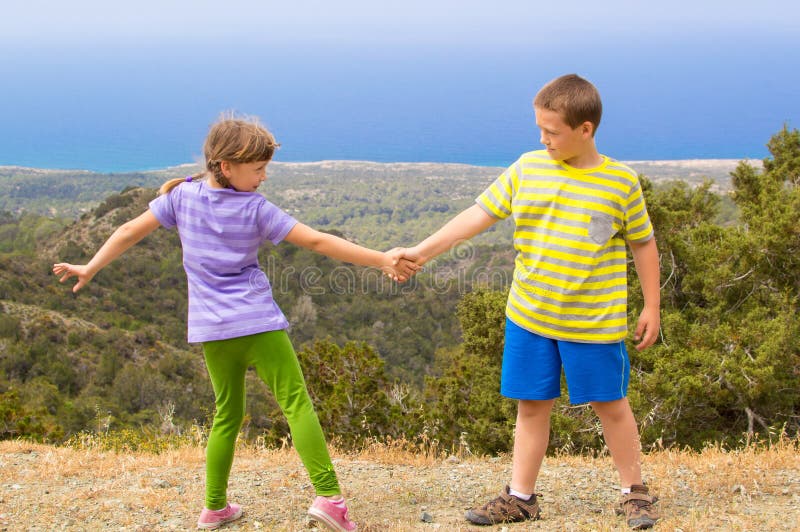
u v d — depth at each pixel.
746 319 11.84
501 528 3.23
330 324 46.84
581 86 2.96
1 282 57.09
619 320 3.13
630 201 3.09
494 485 4.03
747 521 3.13
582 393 3.18
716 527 3.10
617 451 3.33
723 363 10.51
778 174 16.28
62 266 3.24
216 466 3.28
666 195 15.26
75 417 37.41
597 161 3.11
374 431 9.66
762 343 11.01
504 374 3.35
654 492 3.68
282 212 3.15
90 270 3.25
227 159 3.01
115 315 59.78
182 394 44.91
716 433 10.61
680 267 13.38
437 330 48.19
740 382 10.26
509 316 3.30
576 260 3.07
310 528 3.24
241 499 3.77
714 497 3.62
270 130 3.14
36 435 11.58
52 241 77.44
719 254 13.00
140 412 40.53
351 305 48.62
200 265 3.11
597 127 3.02
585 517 3.38
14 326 48.12
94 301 60.81
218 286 3.11
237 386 3.24
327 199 156.12
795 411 11.47
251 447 5.52
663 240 13.10
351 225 129.38
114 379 46.06
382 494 3.86
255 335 3.10
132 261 68.31
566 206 3.07
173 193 3.20
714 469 4.16
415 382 43.19
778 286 13.20
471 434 11.45
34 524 3.40
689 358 10.77
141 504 3.68
